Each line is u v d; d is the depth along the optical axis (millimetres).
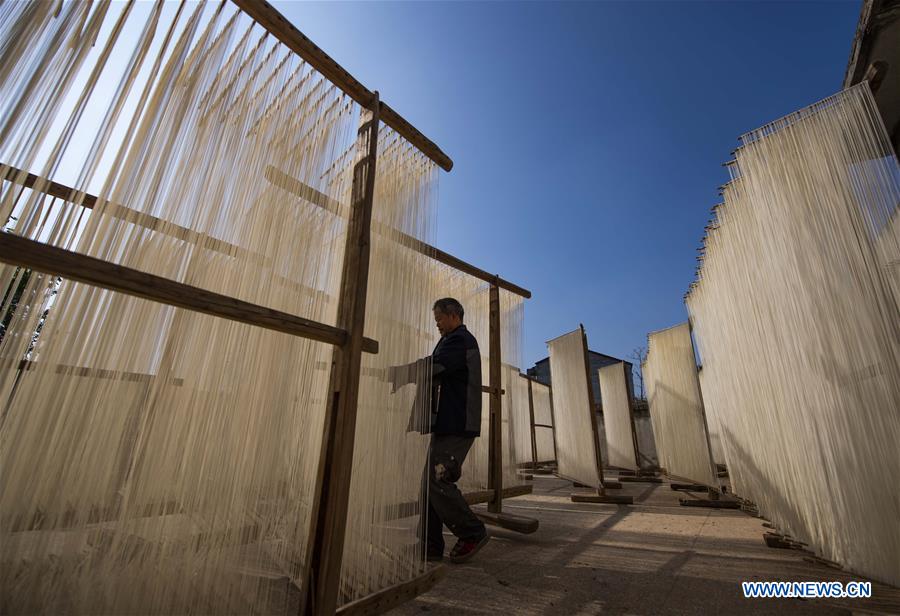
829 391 2055
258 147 1492
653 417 7445
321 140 1694
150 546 1145
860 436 1875
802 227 2184
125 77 1187
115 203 1146
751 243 2770
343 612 1362
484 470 3646
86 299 1144
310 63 1663
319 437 1811
